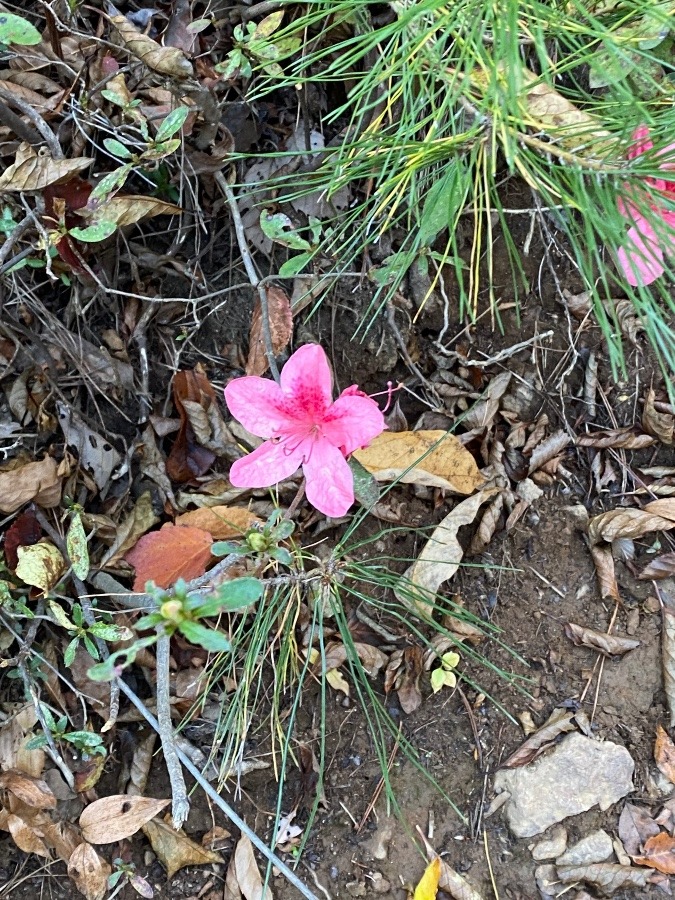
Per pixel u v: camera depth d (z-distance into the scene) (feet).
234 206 1.15
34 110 1.06
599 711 1.19
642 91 0.93
